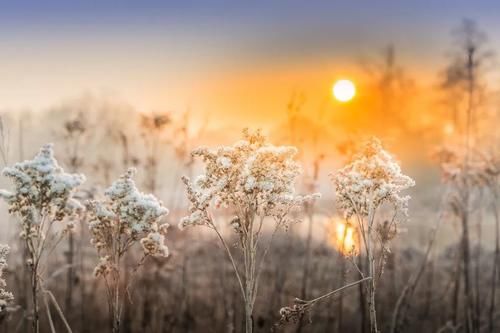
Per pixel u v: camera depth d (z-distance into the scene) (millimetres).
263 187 7539
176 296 15633
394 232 8141
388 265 14820
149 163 14414
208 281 16156
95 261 15047
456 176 13523
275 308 14500
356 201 8047
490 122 15648
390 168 7973
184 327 14797
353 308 15281
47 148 7328
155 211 7707
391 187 7852
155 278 14859
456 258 14914
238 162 7961
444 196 13766
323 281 14633
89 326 14797
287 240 15211
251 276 7750
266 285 15422
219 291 15633
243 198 7895
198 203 7980
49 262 14156
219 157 7922
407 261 16594
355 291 15391
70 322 13750
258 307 15234
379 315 14578
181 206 14820
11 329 12531
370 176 8016
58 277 15047
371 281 7859
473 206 14328
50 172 7121
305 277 13391
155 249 7910
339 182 8195
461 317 14922
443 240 17422
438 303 15047
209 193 7934
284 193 7832
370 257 7723
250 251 7867
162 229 8352
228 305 15156
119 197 7715
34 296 7199
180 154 14188
